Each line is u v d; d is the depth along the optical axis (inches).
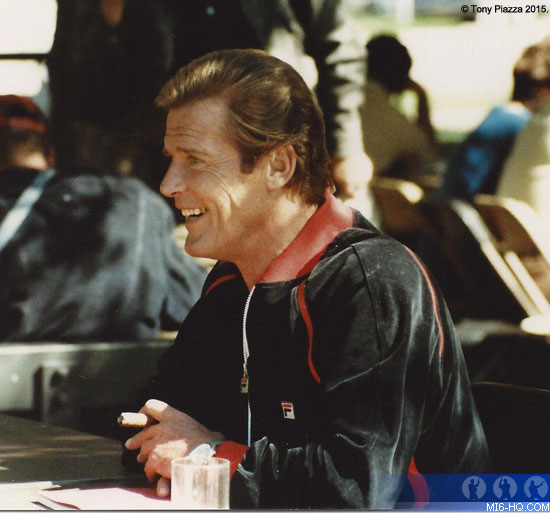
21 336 189.0
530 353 263.3
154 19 229.0
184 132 107.8
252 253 111.0
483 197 279.3
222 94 107.3
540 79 281.1
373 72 277.3
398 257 106.7
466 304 276.5
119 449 125.6
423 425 106.4
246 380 112.2
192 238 110.3
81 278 193.0
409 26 328.8
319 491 99.1
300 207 110.3
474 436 109.8
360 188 242.2
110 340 194.2
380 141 281.3
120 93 232.5
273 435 108.7
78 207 194.5
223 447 105.1
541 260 269.6
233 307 117.7
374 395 101.6
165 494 103.8
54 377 183.2
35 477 111.3
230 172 107.6
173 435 107.6
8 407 179.5
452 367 108.2
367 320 103.3
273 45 226.4
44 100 237.1
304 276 108.4
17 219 191.3
